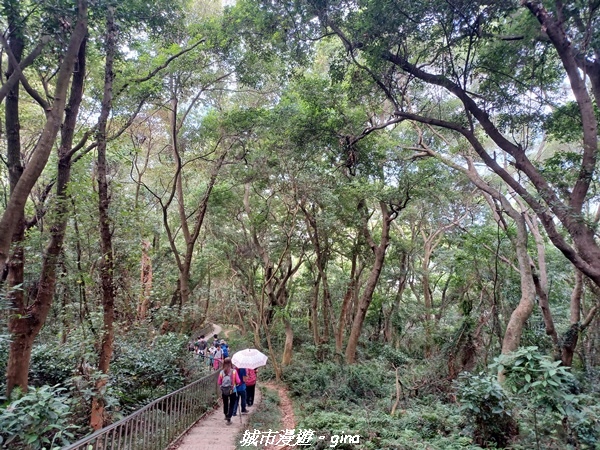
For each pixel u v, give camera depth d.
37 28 7.24
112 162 11.31
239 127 15.48
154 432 6.86
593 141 8.00
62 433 4.93
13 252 7.32
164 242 24.78
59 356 8.95
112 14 7.77
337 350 17.91
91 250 10.12
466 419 8.27
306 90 12.84
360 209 18.08
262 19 10.37
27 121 12.64
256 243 19.77
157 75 11.90
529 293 10.38
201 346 17.70
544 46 9.45
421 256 26.42
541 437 6.46
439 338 14.89
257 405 12.02
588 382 10.91
